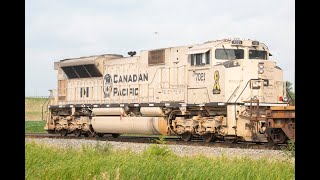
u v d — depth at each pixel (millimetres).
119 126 24531
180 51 21672
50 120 29875
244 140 19875
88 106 26578
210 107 20141
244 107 19078
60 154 13039
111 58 26531
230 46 20172
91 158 11641
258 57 20578
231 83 19297
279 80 19969
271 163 11242
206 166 9852
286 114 16828
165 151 13047
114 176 8227
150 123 22672
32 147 15000
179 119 21609
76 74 28000
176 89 21672
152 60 23047
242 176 8656
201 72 20547
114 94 25234
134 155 12609
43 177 8484
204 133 20281
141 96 23484
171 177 8320
